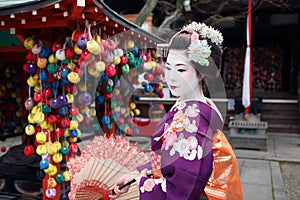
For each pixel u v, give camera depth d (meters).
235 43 13.04
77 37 2.45
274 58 13.62
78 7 2.22
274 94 12.20
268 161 6.16
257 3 9.55
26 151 2.73
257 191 4.43
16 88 4.57
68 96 2.60
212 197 1.34
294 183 4.88
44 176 2.85
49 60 2.65
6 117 4.68
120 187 1.30
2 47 3.25
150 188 1.24
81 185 1.37
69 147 2.63
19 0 3.18
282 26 11.77
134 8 9.69
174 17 7.64
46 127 2.72
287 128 9.26
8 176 3.43
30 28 2.67
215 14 9.57
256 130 7.13
